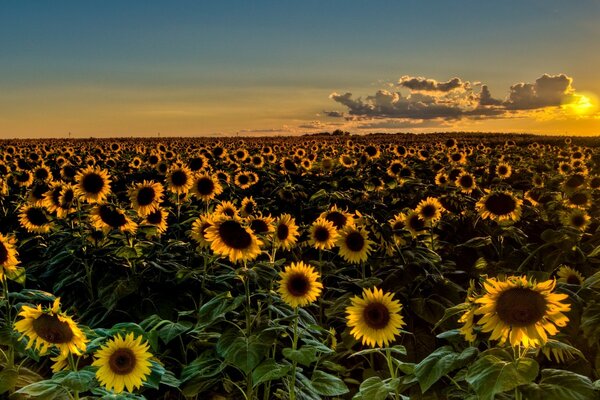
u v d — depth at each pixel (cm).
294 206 1221
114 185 1795
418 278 655
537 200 1159
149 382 405
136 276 645
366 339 411
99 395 461
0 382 411
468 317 334
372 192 1373
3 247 462
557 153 2922
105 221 700
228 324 524
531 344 302
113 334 460
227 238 509
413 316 639
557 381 291
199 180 909
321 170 1952
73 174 1347
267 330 466
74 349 388
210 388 542
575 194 1054
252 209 883
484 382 293
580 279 604
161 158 2288
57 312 383
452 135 9119
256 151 3306
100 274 680
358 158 2236
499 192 800
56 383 372
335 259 872
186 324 500
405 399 434
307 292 462
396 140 6862
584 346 495
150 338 464
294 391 492
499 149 3453
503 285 306
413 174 1598
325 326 670
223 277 523
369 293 412
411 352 611
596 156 2750
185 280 636
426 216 824
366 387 376
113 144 3375
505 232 802
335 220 723
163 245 762
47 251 786
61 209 847
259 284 557
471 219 907
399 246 718
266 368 444
